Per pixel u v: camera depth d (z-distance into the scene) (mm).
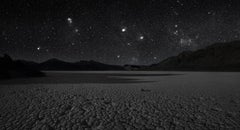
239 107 4266
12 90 6879
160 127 2982
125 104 4559
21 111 3836
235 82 10789
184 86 8531
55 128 2922
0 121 3213
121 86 8445
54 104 4488
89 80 12180
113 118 3432
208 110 3996
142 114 3691
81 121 3250
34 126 2992
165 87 8109
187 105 4465
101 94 6035
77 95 5809
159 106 4348
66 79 13305
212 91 6852
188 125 3070
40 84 9211
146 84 9477
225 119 3371
